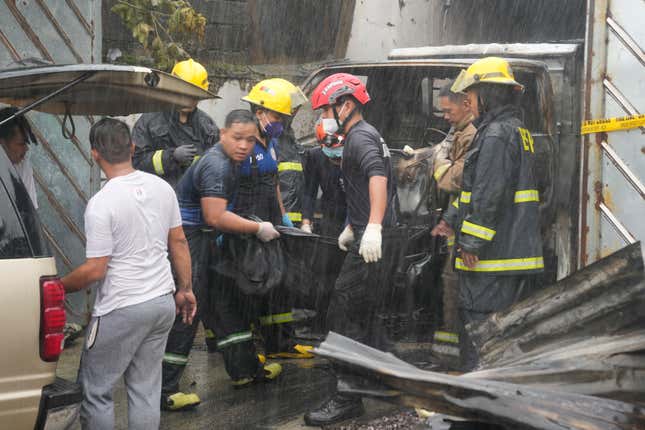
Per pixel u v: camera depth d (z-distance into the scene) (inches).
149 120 210.7
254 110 183.2
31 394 112.5
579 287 108.4
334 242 185.2
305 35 344.2
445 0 400.5
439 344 195.3
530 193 165.5
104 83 134.0
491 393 85.7
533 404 85.9
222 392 181.6
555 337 106.3
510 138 162.6
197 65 210.7
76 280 128.0
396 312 205.0
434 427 98.4
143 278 132.2
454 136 188.1
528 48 234.7
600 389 94.7
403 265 196.1
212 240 174.6
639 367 96.0
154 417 135.2
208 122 216.2
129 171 135.5
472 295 167.5
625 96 195.8
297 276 182.1
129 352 131.6
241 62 324.5
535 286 172.4
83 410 130.7
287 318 193.2
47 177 224.2
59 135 225.5
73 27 226.2
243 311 180.7
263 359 192.5
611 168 199.3
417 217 211.2
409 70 245.3
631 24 193.6
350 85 168.2
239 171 175.6
